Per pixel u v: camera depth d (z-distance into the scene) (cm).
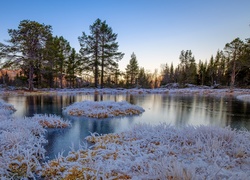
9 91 2408
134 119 845
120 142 469
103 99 1755
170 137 466
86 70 3422
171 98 2066
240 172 285
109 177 292
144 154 365
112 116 907
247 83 4597
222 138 428
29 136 475
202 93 3039
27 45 2402
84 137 548
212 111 1120
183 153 385
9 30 2317
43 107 1150
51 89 3017
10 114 896
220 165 326
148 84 5947
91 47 3319
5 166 322
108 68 3466
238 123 776
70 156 378
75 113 930
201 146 398
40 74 3338
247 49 3719
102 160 360
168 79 6631
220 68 5666
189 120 837
